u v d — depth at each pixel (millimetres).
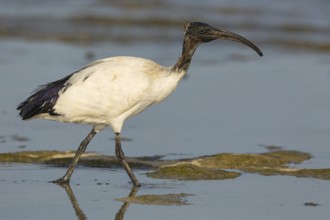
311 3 34000
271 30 29797
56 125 17141
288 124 17422
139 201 11742
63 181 12828
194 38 12898
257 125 17281
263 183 12875
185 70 12898
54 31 29391
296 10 33000
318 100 19688
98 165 14047
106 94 12445
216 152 15141
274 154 14906
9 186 12570
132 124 17375
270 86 21172
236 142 15883
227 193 12227
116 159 14344
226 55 25734
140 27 30797
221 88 20859
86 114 12594
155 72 12656
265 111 18516
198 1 35562
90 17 32062
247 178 13219
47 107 12617
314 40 28281
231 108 18781
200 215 11062
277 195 12125
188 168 13570
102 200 11805
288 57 25547
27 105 12695
